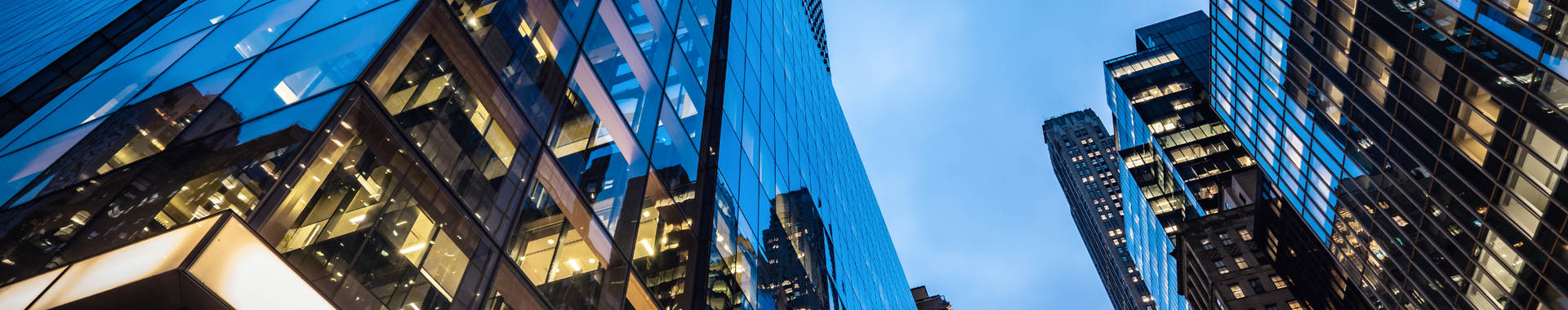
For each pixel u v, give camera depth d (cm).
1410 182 4181
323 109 1170
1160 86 13688
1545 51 2772
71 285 919
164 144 1145
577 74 1855
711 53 3100
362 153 1179
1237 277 9856
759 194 2959
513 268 1383
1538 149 3077
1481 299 4212
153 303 898
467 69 1477
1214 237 10581
